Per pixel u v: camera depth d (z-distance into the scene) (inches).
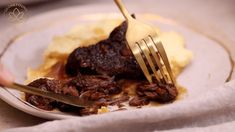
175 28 22.2
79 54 18.4
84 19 22.9
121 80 18.4
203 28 22.0
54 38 20.6
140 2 26.6
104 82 17.5
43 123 15.1
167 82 17.8
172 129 15.4
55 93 16.0
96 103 16.7
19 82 18.7
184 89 18.0
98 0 27.9
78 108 16.1
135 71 18.1
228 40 20.8
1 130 15.7
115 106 17.0
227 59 19.4
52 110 16.2
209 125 15.7
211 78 18.5
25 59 20.1
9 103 16.1
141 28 18.2
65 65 19.2
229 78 18.2
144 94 17.3
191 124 15.6
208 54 20.1
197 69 19.2
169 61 18.8
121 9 18.6
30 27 22.0
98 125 14.8
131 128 15.2
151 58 18.0
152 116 15.0
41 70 19.2
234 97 15.7
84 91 17.1
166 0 27.3
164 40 20.3
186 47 20.8
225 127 15.0
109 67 18.1
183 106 15.3
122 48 18.7
